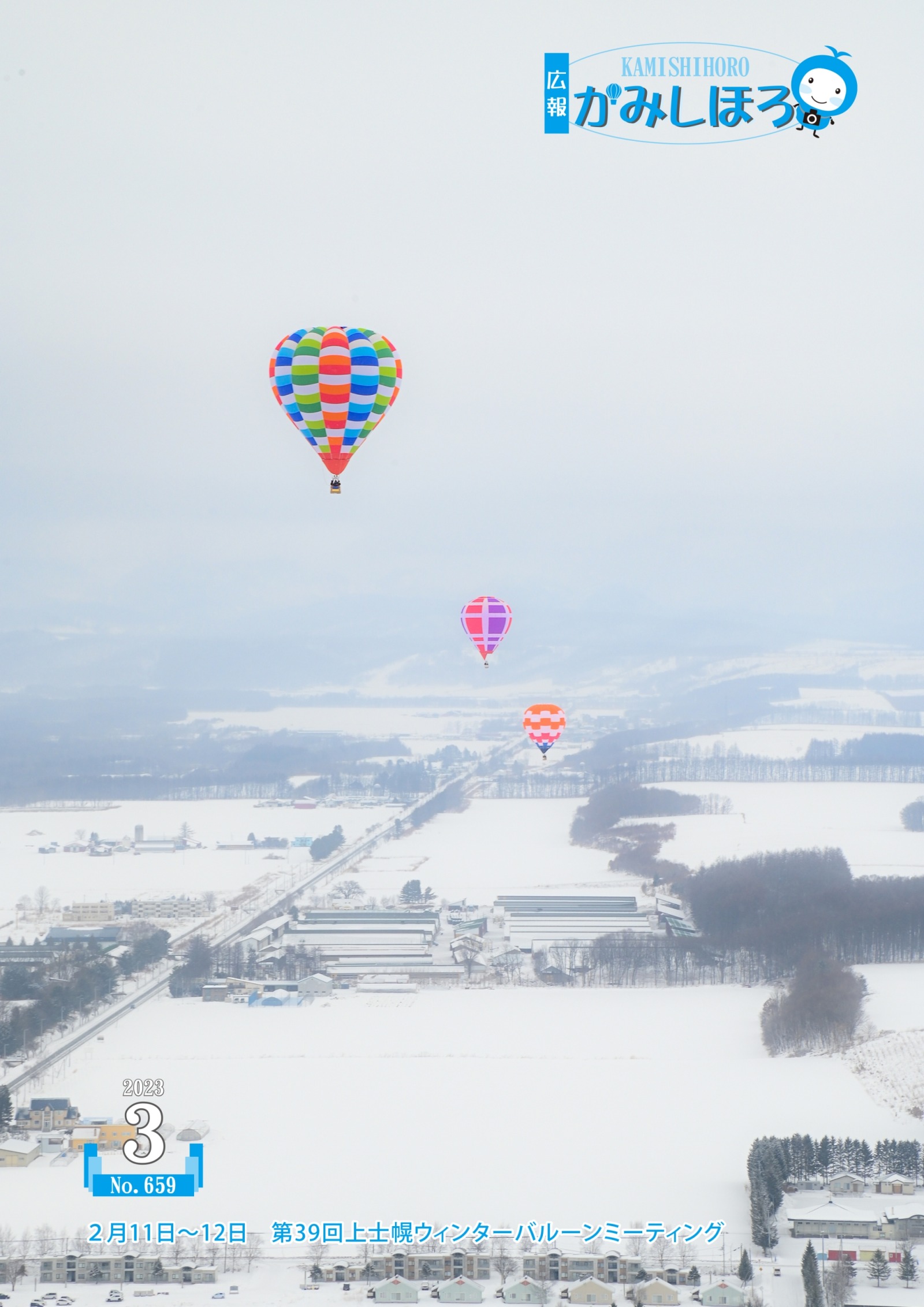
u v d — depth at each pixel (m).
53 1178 154.12
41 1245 134.75
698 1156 158.25
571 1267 128.50
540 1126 169.75
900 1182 141.62
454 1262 130.50
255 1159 159.50
